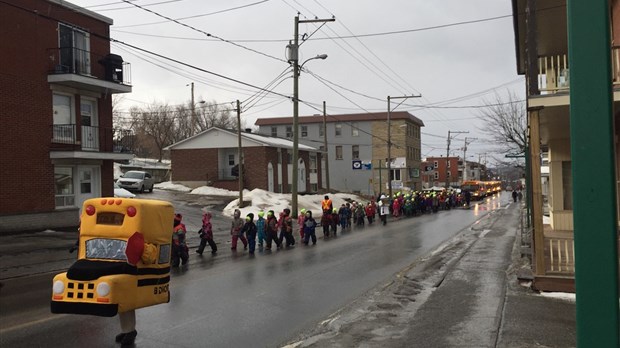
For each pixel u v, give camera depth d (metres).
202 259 15.38
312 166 53.22
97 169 23.05
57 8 20.70
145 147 81.38
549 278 9.04
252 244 17.06
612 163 2.44
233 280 11.62
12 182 18.97
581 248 2.46
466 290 9.59
